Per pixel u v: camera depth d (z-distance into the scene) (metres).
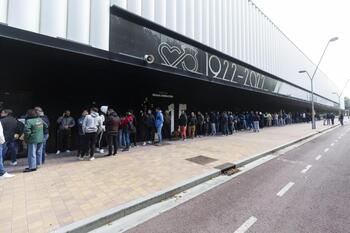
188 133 15.01
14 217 3.88
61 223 3.71
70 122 9.69
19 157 8.45
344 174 6.97
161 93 14.31
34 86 9.38
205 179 6.38
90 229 3.76
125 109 12.32
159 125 11.99
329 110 64.12
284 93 27.69
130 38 10.12
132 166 7.27
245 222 3.97
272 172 7.27
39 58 8.12
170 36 12.10
